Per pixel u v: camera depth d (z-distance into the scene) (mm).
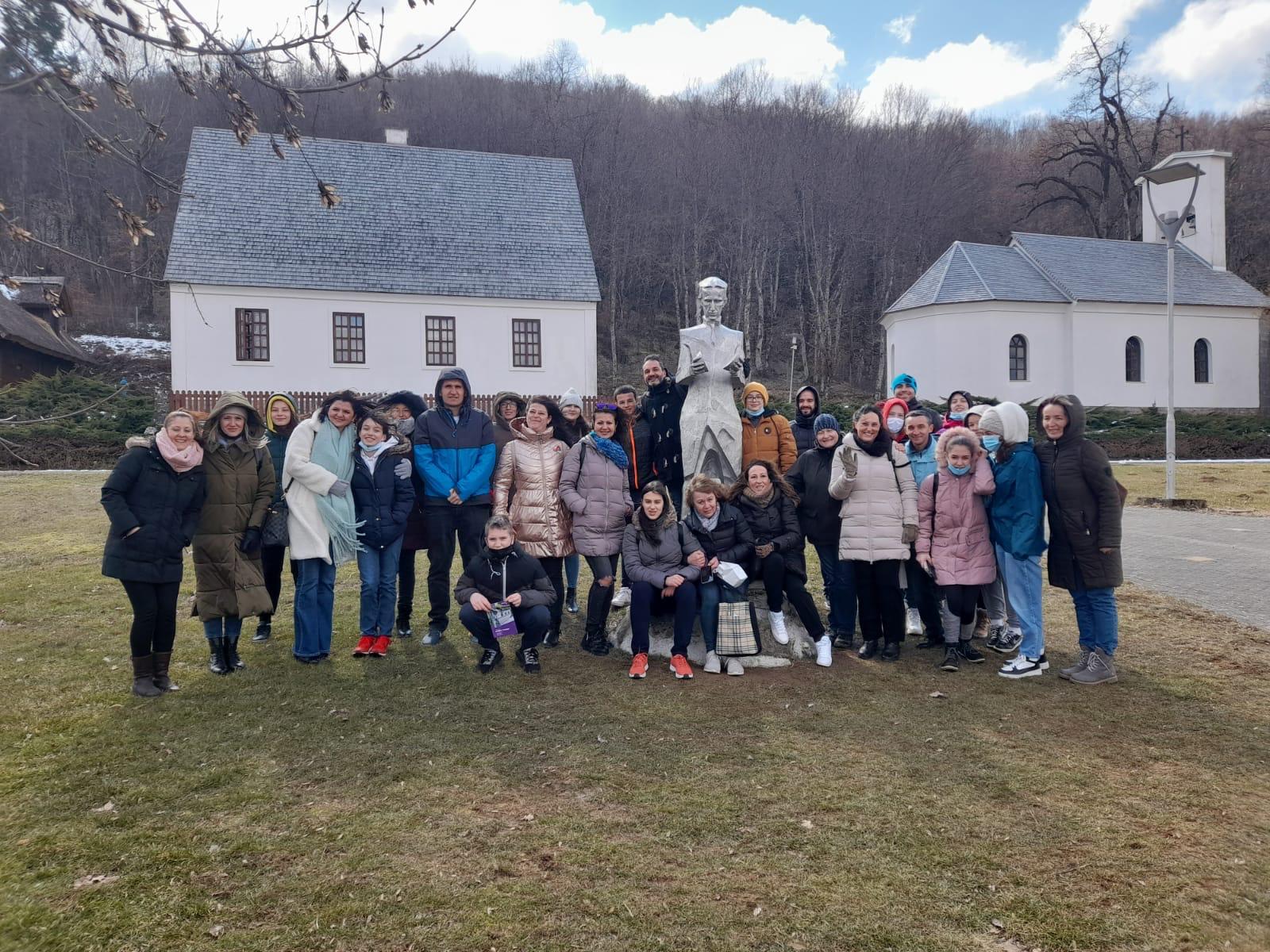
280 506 6016
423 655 6141
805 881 3059
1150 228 35562
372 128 49750
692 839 3385
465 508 6484
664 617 6434
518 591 5754
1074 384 30328
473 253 27828
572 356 28078
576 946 2670
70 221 44594
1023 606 5664
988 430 5738
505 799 3744
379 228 27359
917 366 31453
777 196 54500
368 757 4211
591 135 56125
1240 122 55531
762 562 6016
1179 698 5125
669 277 55656
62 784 3842
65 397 21578
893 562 6000
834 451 6402
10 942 2654
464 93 59094
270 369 25266
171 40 3775
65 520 11945
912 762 4176
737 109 60906
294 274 25469
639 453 7117
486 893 2971
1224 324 31969
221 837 3365
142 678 5125
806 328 54188
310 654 5883
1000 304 29734
